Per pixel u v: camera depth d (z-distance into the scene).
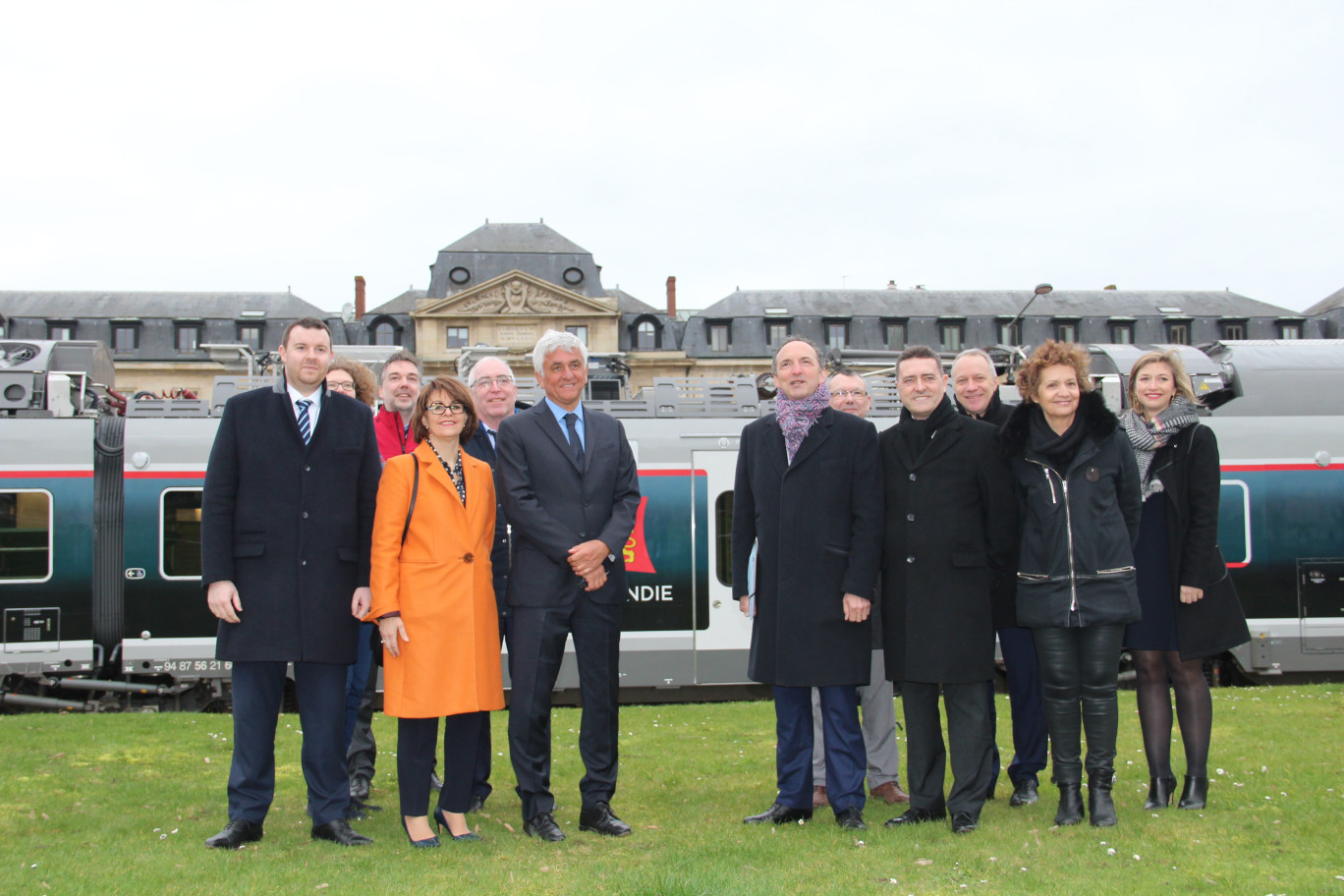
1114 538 5.21
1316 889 4.18
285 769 6.66
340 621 5.05
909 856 4.67
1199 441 5.54
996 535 5.42
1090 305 50.53
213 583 4.91
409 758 4.98
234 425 5.05
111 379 11.95
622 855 4.73
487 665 5.15
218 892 4.12
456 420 5.13
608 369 12.88
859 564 5.31
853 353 13.58
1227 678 12.20
